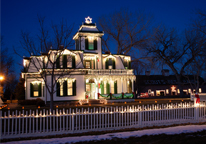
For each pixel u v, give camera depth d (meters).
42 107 24.20
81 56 31.66
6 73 40.69
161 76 63.94
